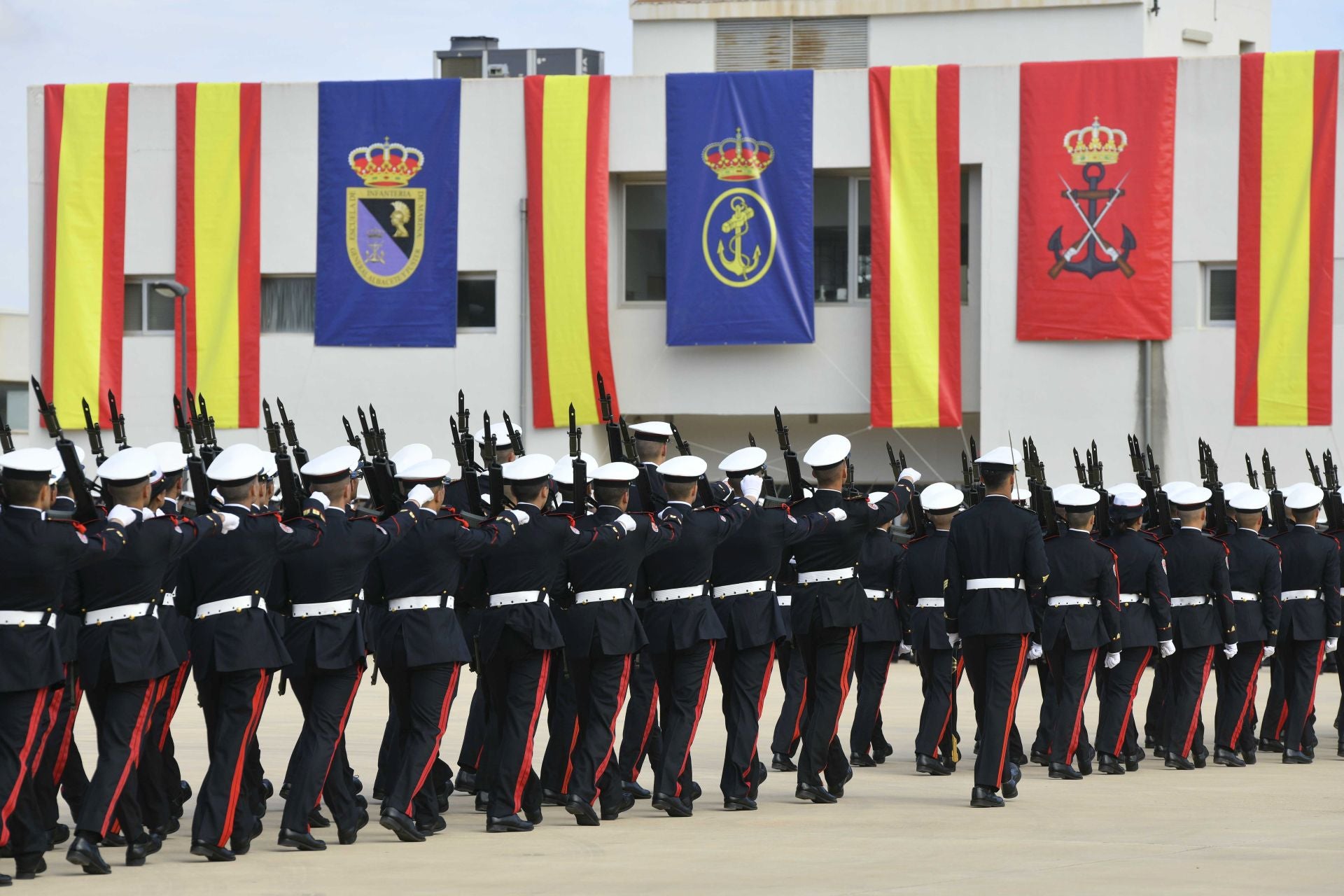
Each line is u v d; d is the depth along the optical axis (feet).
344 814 86.43
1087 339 224.33
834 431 244.22
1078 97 224.33
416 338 236.43
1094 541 114.83
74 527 76.43
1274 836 88.58
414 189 236.02
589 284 231.91
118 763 78.33
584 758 91.97
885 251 226.99
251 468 83.25
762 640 97.45
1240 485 130.21
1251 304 220.02
